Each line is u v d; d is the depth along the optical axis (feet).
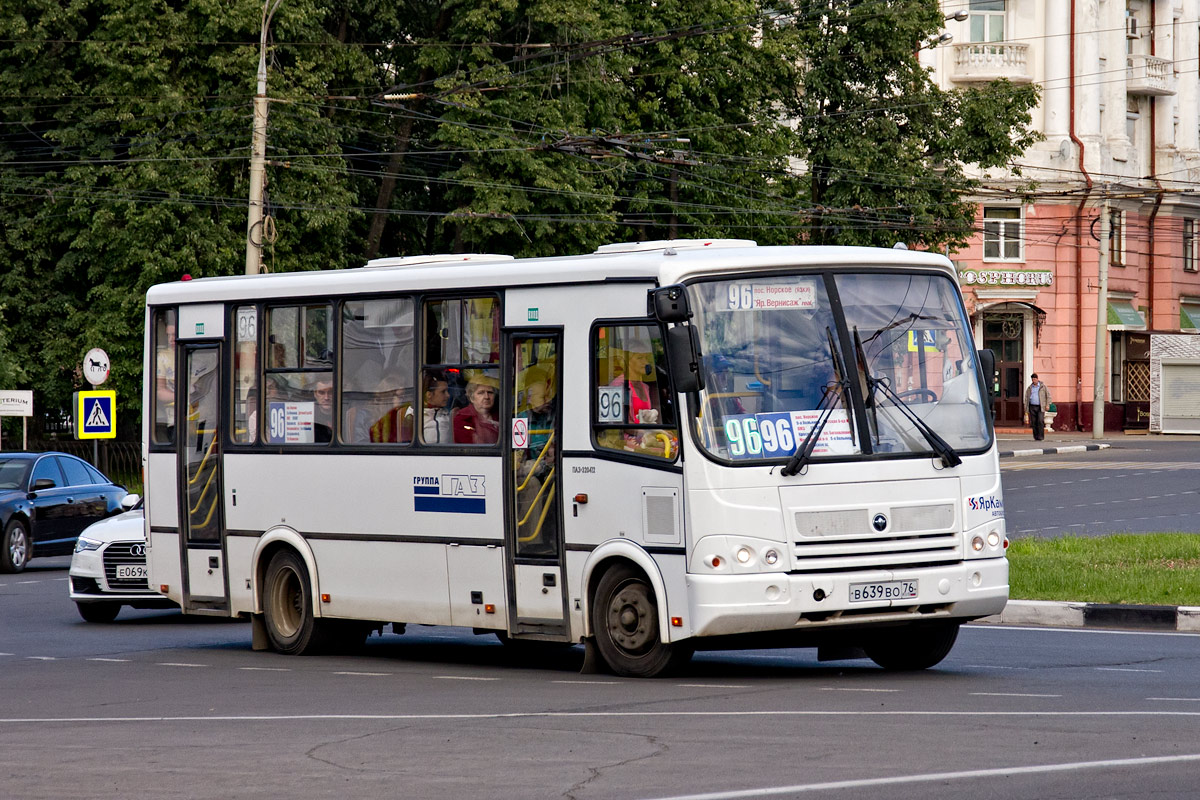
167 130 172.96
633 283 55.42
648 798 33.83
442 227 190.70
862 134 219.41
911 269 56.90
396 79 192.65
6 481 124.67
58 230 185.78
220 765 39.81
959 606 54.44
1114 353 289.74
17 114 182.91
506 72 175.94
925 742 39.96
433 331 63.16
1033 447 229.45
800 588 52.29
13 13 178.70
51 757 42.01
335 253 181.68
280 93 171.01
